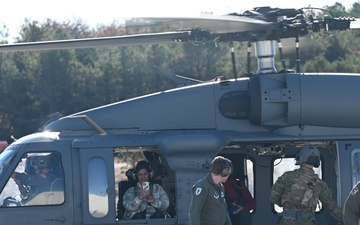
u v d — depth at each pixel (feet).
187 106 100.94
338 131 100.12
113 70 307.78
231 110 100.42
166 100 101.04
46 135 99.30
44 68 306.76
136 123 100.68
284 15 101.60
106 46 102.32
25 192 96.48
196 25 93.97
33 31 369.91
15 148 98.32
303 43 111.86
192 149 97.14
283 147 103.04
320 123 99.76
